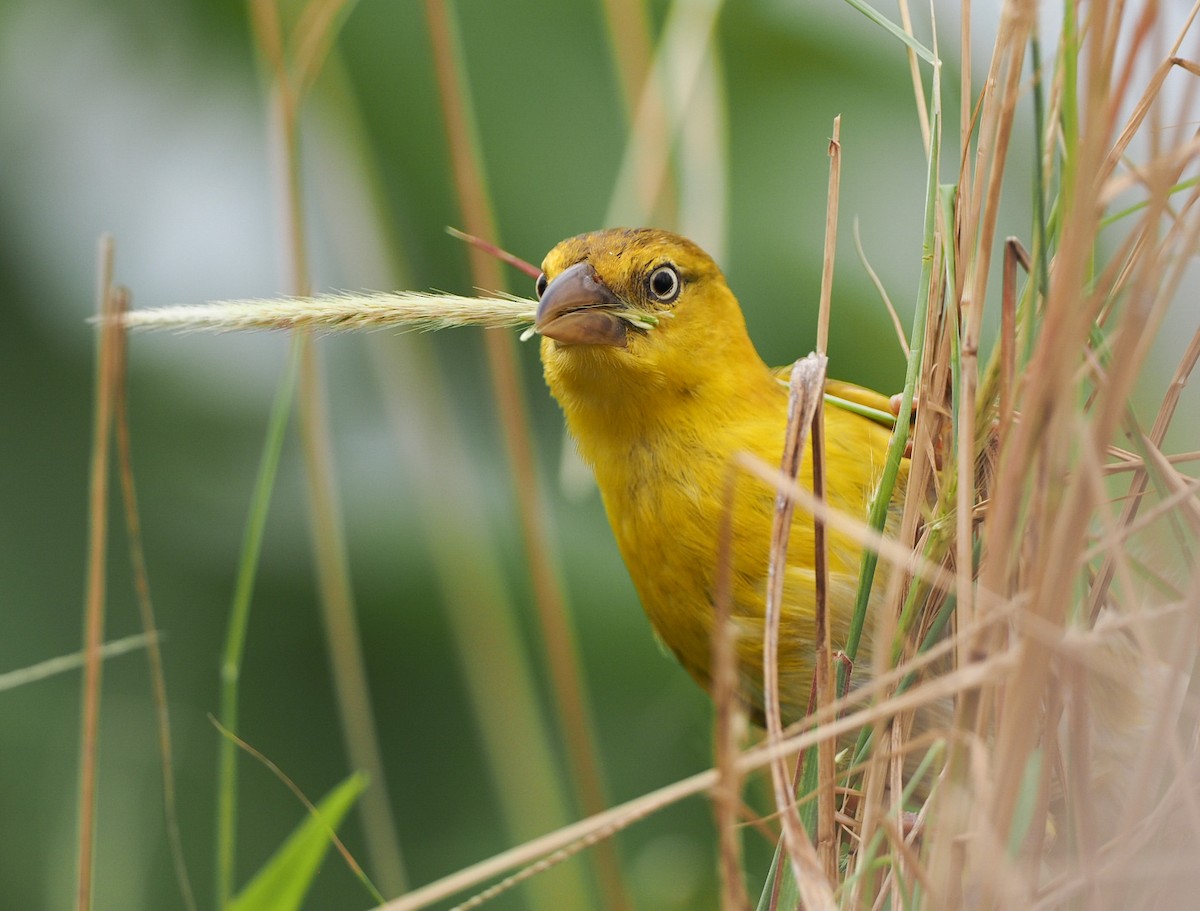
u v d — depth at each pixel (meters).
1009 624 4.75
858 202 10.62
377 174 9.71
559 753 10.09
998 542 4.48
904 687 5.17
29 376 11.05
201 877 9.95
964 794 4.55
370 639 10.52
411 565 10.53
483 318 6.12
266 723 10.43
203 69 11.60
